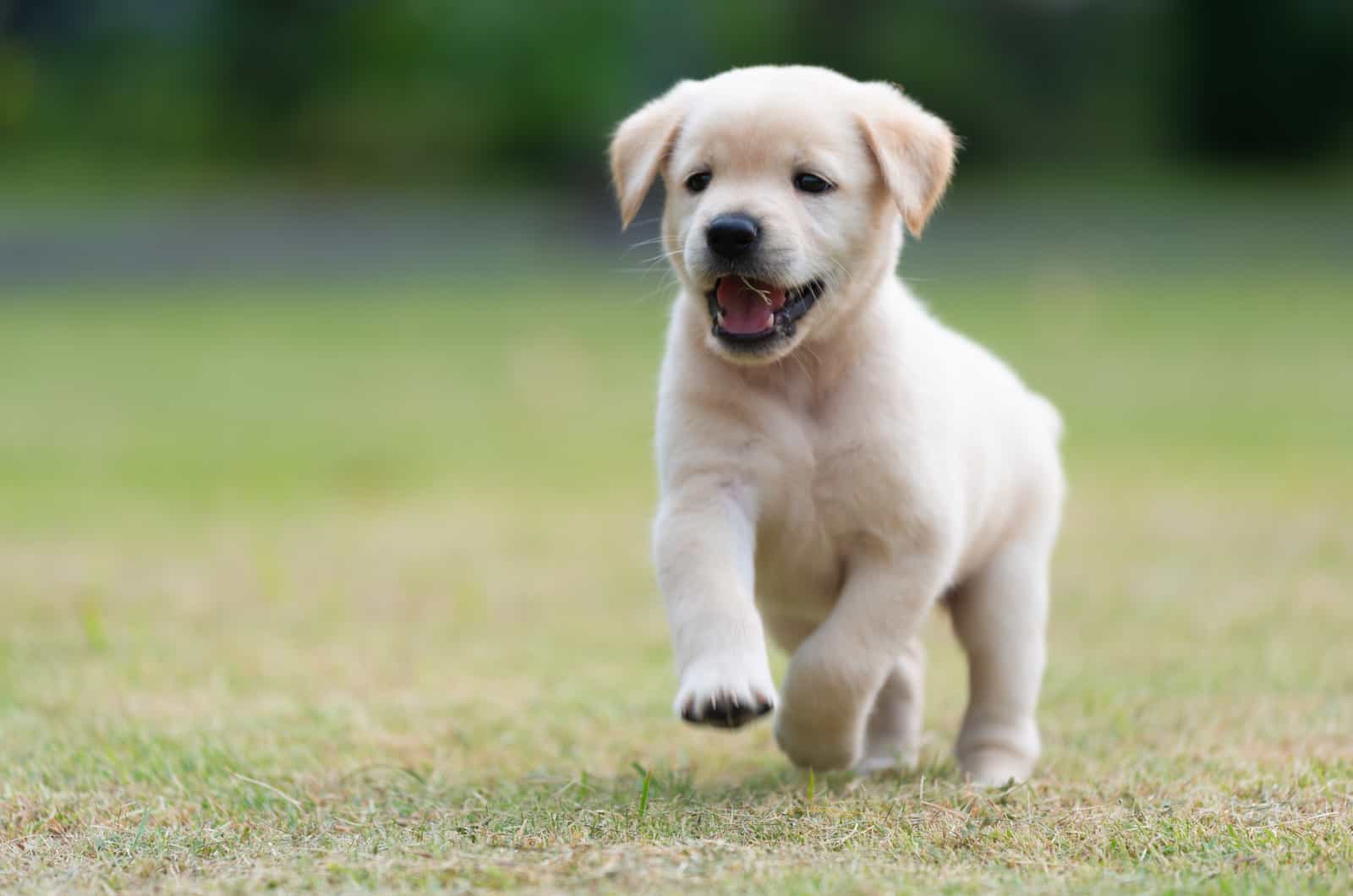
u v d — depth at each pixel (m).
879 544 6.36
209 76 56.97
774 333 6.21
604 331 32.44
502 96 57.62
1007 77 62.66
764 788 6.44
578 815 5.76
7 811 5.99
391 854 5.25
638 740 7.63
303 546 13.88
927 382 6.59
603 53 58.03
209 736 7.27
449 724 7.77
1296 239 45.50
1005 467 7.11
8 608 10.91
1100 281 38.66
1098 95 64.06
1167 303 34.69
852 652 6.25
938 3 62.44
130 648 9.57
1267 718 7.56
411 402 24.45
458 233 48.84
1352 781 6.17
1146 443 19.23
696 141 6.54
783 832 5.52
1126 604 10.86
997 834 5.46
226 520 15.41
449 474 18.25
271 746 7.16
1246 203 54.16
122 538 14.28
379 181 56.34
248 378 27.11
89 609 10.67
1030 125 63.16
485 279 41.88
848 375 6.42
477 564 13.04
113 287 39.31
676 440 6.39
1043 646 7.17
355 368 28.20
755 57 59.91
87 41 57.62
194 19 57.94
